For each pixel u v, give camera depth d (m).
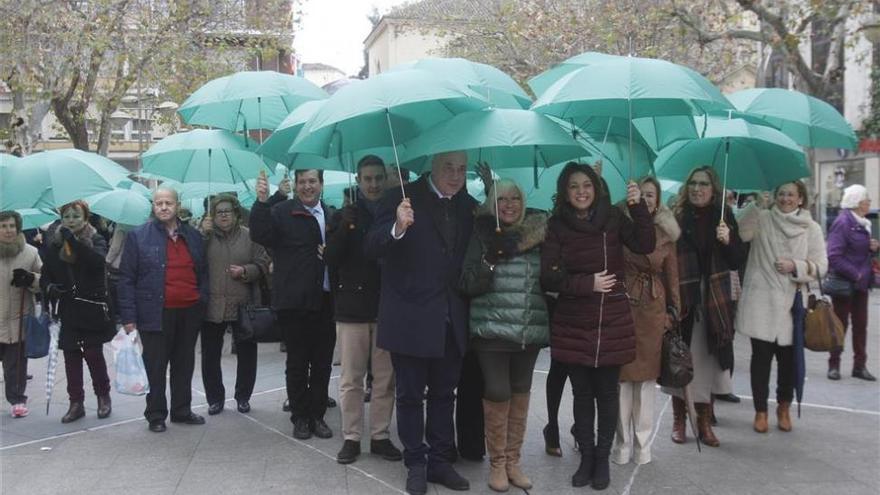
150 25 15.48
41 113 14.95
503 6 19.11
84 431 6.24
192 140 7.05
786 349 6.02
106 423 6.47
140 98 16.30
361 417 5.41
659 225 5.21
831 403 6.95
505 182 4.71
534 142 4.45
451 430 4.95
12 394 6.69
